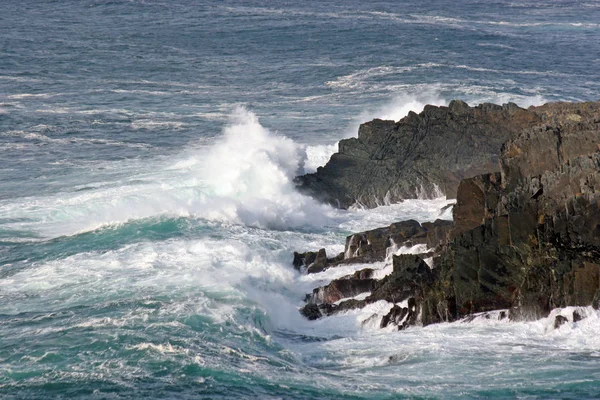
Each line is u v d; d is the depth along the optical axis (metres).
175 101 105.69
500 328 43.09
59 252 55.66
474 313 44.53
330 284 50.06
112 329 42.94
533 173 50.41
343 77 120.31
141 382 37.94
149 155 81.19
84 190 69.62
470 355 40.22
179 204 64.25
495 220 45.56
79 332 42.69
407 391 36.81
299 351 42.50
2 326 43.78
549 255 43.41
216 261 53.47
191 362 39.59
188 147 84.19
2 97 104.94
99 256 54.56
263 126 92.81
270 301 48.28
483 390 36.44
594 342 40.66
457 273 44.97
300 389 37.47
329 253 57.09
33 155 81.50
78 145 85.38
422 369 39.09
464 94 108.94
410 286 47.56
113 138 88.06
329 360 41.19
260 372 39.12
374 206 68.38
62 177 73.94
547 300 43.09
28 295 48.16
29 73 119.00
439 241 52.72
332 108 101.88
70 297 47.66
